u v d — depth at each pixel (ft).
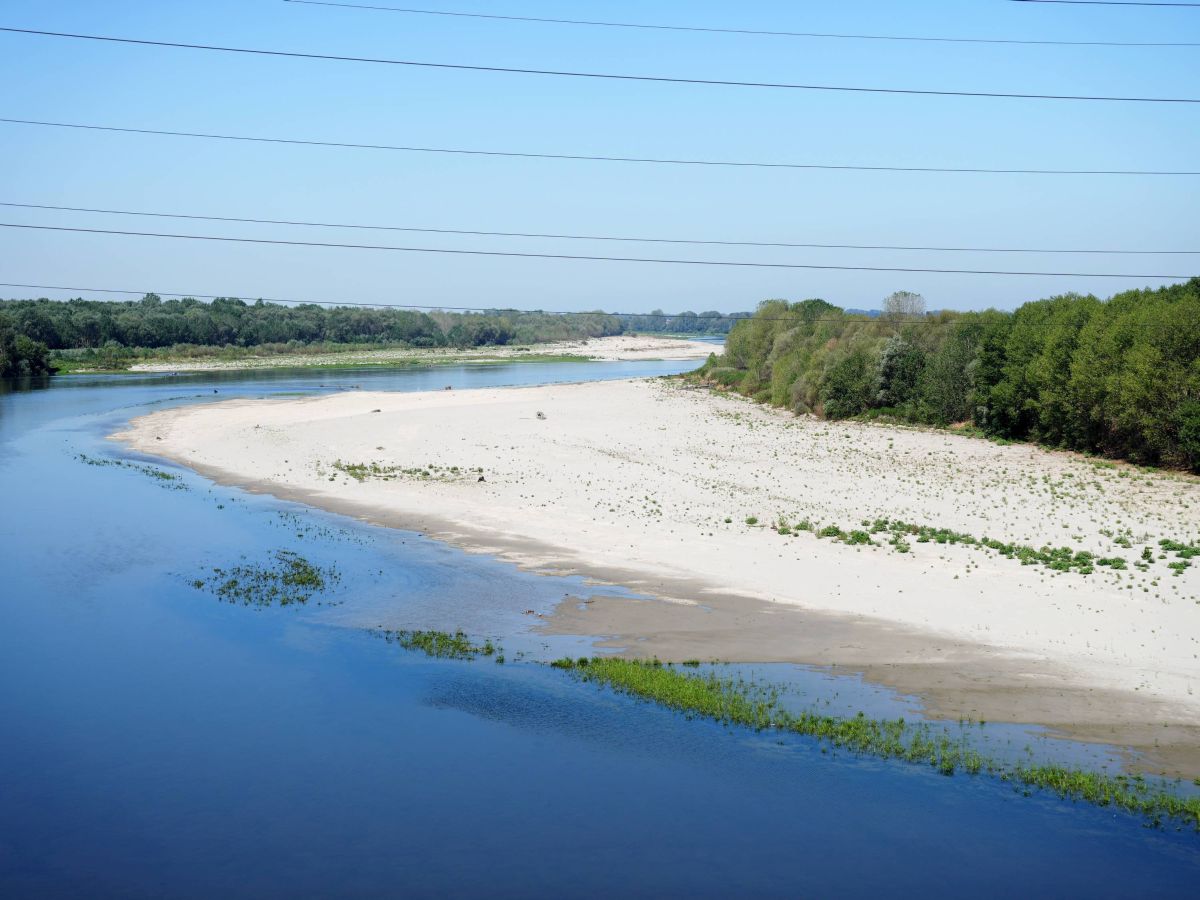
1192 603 95.50
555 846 58.49
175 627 99.71
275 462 194.70
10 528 142.92
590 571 114.01
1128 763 66.39
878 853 57.21
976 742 69.87
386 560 122.52
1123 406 175.83
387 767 68.95
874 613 96.58
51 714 78.69
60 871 56.49
